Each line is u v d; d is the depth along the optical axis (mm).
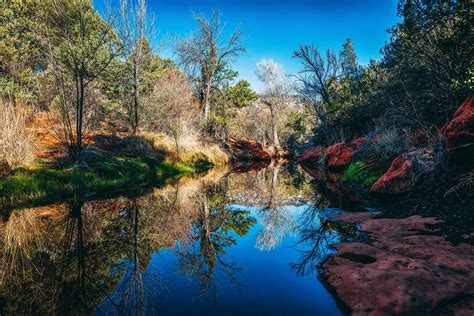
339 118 14445
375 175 7270
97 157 9180
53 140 9414
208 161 16719
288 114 35906
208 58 23641
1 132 6664
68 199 6441
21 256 3303
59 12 8984
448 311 1701
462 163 4664
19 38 15320
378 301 1906
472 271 2125
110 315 2047
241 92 28094
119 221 4945
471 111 4469
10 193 5883
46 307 2189
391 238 3244
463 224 3270
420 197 4785
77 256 3340
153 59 18734
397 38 10703
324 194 7566
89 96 12328
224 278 2688
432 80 6777
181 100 16125
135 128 13391
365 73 13812
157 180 10164
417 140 6621
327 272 2574
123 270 2959
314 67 16625
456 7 5898
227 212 6047
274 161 26422
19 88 13273
